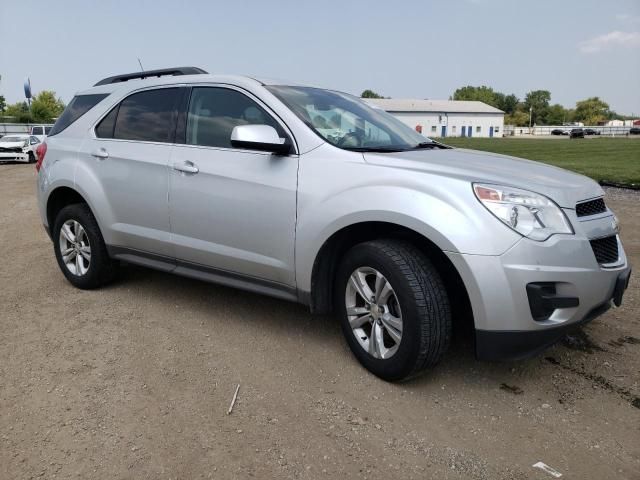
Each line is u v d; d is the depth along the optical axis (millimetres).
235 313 4242
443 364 3381
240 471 2385
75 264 4844
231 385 3127
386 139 3770
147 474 2361
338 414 2828
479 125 99438
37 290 4859
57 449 2531
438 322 2908
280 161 3449
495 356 2848
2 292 4828
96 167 4473
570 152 28766
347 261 3223
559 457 2484
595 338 3775
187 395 3016
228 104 3836
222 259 3758
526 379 3203
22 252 6469
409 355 2932
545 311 2760
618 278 3016
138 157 4180
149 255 4254
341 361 3420
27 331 3910
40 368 3332
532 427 2721
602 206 3191
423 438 2631
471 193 2820
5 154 25172
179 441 2596
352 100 4258
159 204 4047
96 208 4457
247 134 3281
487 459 2471
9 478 2326
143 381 3172
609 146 37375
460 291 3211
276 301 4516
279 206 3402
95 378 3207
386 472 2385
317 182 3264
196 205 3812
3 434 2645
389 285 2986
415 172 3004
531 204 2785
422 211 2865
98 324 4027
